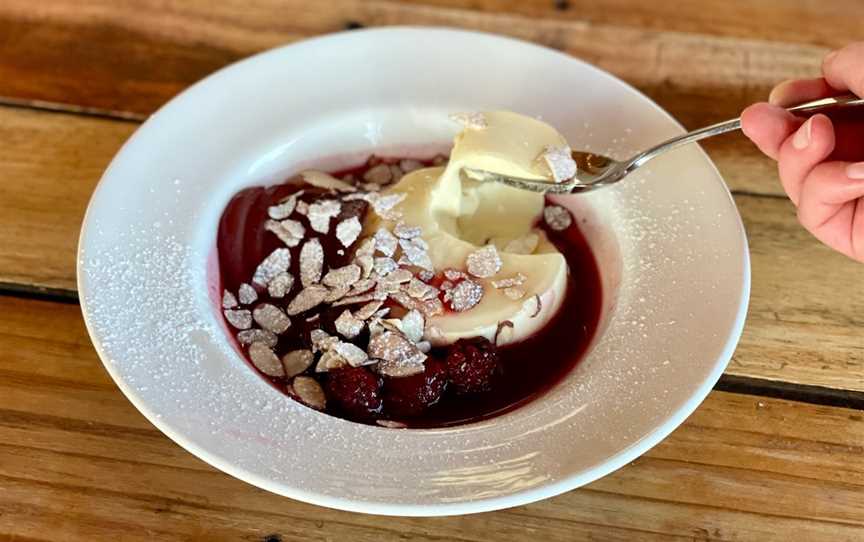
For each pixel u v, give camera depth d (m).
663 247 0.30
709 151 0.36
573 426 0.24
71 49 0.40
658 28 0.42
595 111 0.35
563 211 0.34
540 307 0.30
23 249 0.31
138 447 0.26
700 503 0.25
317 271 0.31
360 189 0.34
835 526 0.24
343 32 0.37
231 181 0.33
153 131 0.32
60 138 0.35
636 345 0.27
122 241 0.29
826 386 0.28
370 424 0.27
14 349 0.28
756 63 0.40
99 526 0.24
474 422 0.27
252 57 0.36
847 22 0.43
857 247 0.27
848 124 0.27
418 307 0.29
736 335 0.26
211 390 0.25
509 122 0.32
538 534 0.24
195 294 0.28
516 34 0.41
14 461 0.25
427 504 0.21
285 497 0.25
